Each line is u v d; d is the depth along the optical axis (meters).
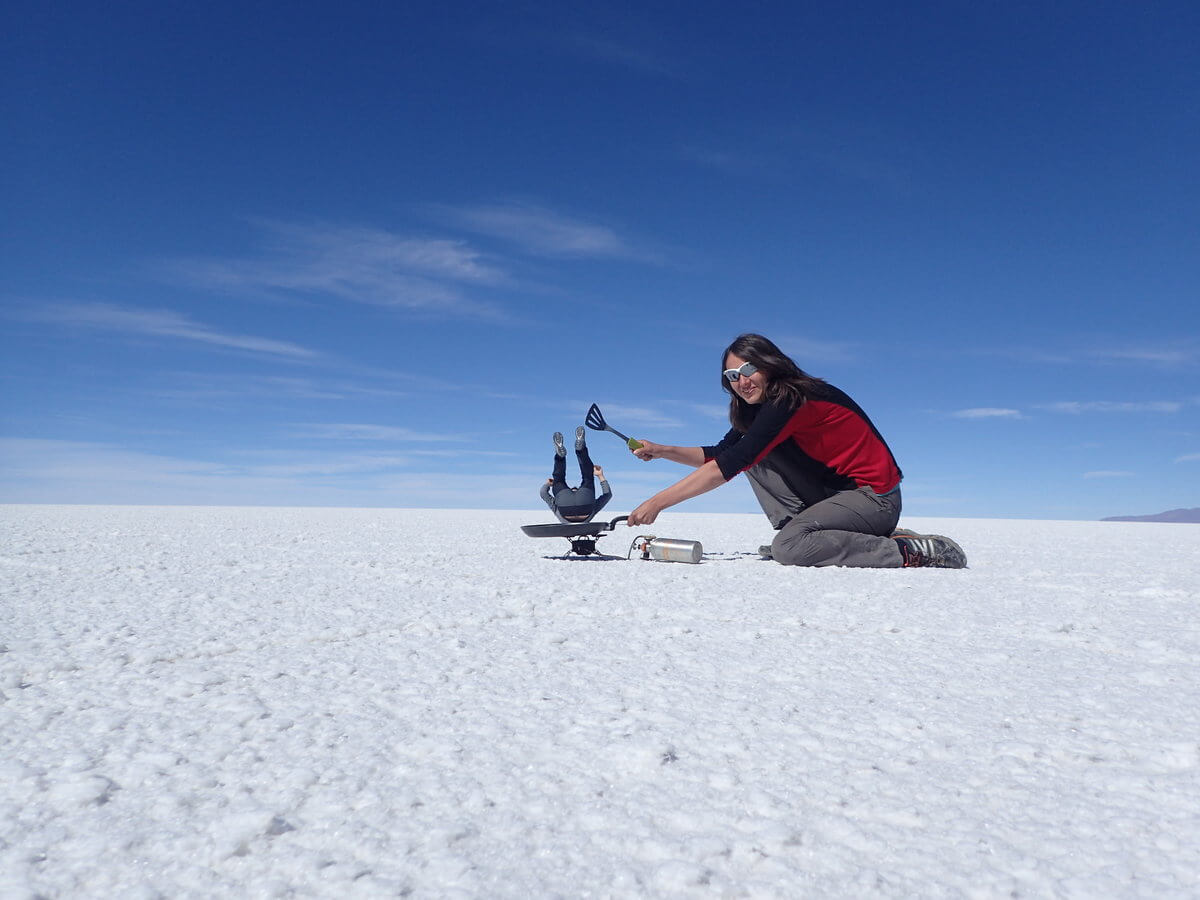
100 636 1.80
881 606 2.34
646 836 0.81
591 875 0.74
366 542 5.03
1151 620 2.11
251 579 2.97
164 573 3.13
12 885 0.71
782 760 1.03
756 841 0.80
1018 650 1.72
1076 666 1.57
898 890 0.71
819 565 3.67
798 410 3.71
